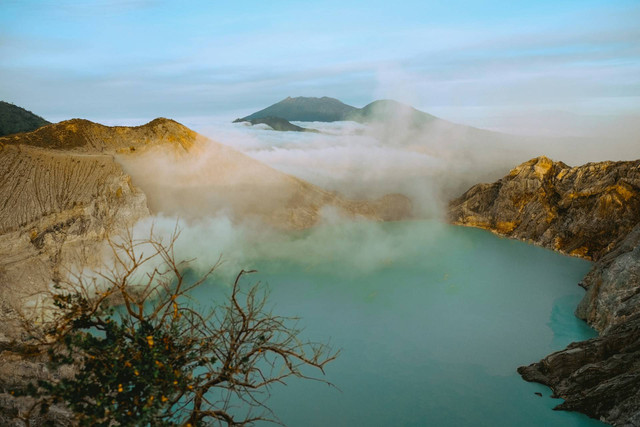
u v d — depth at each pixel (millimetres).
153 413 4746
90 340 5188
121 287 5504
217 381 5492
